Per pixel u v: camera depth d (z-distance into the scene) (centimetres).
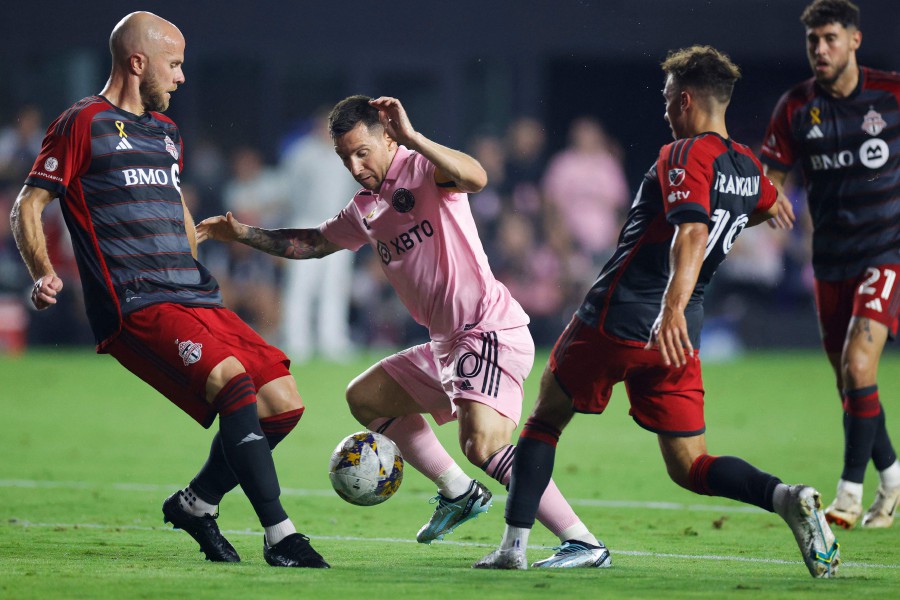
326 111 7194
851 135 2627
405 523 2514
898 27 8519
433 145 1922
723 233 1862
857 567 1950
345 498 2067
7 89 7806
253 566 1897
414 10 8269
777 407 5050
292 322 6619
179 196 2077
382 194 2103
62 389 5594
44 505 2686
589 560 1930
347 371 6072
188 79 8019
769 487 1822
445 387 2109
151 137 2042
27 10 7788
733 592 1658
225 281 7056
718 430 4325
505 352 2084
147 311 1964
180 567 1872
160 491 2941
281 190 6888
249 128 8119
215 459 1967
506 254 7162
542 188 7444
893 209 2614
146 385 5803
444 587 1680
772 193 1966
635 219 1875
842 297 2669
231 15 8031
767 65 8706
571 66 8781
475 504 2216
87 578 1733
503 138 8394
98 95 2055
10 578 1730
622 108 8850
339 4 8181
